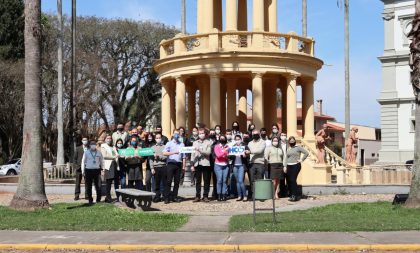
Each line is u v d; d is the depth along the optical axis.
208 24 28.28
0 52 50.19
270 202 18.67
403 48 59.91
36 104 17.09
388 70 60.62
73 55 36.31
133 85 61.88
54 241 11.85
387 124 60.50
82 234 12.71
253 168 18.53
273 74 27.03
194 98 31.70
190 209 17.09
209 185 18.94
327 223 13.61
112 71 56.91
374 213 15.46
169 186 18.56
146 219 14.79
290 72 26.56
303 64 27.25
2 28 51.06
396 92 59.97
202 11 29.78
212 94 25.92
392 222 13.65
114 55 61.00
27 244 11.52
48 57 48.56
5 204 19.12
